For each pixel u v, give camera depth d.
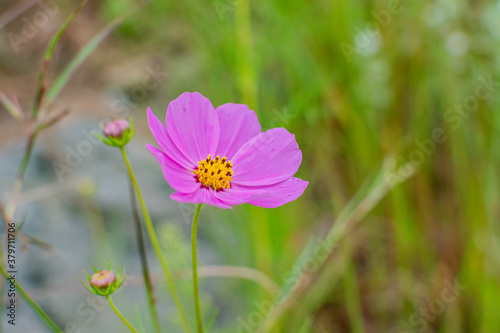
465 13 0.78
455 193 0.78
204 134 0.56
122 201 0.83
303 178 0.78
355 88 0.77
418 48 0.77
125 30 1.17
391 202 0.78
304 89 0.75
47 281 0.72
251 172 0.56
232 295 0.76
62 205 0.79
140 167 0.91
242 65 0.71
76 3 1.22
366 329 0.77
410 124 0.80
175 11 1.02
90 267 0.74
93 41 0.62
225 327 0.73
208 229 0.81
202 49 0.81
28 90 1.10
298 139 0.75
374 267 0.80
